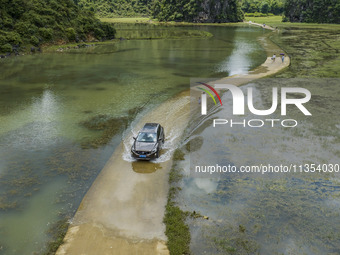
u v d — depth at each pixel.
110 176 14.57
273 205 12.24
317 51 61.12
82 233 10.79
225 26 149.00
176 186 13.69
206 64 48.97
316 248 9.95
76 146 17.91
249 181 14.07
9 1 62.47
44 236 10.66
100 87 33.12
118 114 23.88
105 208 12.19
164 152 17.16
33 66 45.78
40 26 65.62
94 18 84.88
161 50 65.94
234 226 11.02
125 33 103.88
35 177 14.42
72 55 58.06
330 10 153.00
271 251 9.81
